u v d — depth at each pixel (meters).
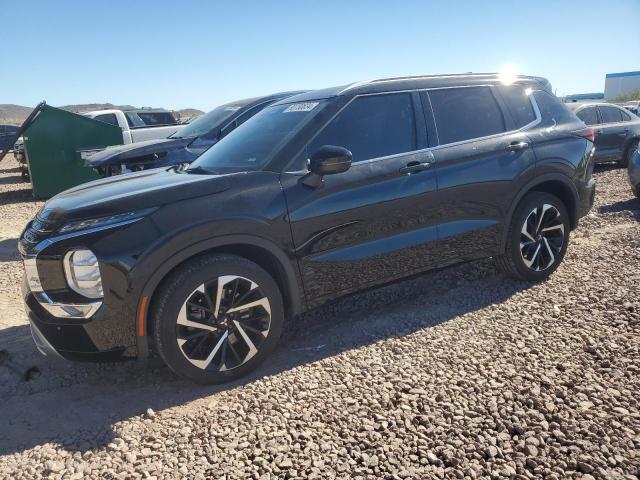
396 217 4.04
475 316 4.23
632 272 4.92
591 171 5.22
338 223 3.79
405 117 4.25
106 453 2.80
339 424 2.90
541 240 4.88
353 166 3.91
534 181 4.72
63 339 3.26
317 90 4.52
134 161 8.26
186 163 4.60
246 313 3.52
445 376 3.32
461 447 2.66
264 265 3.77
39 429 3.08
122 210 3.22
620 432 2.68
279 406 3.11
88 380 3.67
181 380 3.58
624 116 12.85
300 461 2.62
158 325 3.23
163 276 3.22
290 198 3.63
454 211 4.33
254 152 3.97
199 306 3.33
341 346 3.89
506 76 4.97
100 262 3.10
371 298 4.88
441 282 5.14
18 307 5.23
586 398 2.99
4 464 2.75
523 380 3.22
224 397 3.28
